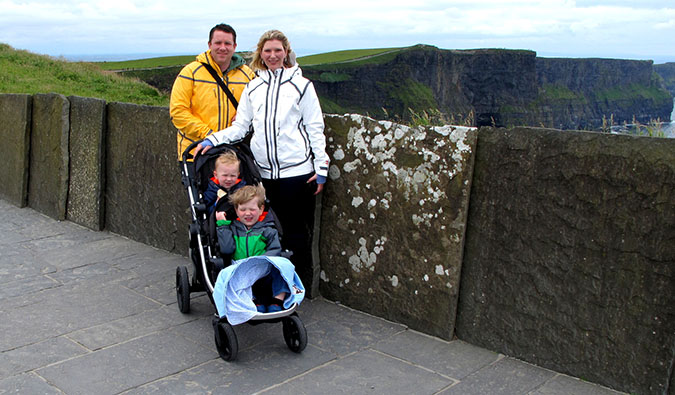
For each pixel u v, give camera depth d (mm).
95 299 4629
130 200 6461
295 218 4383
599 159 3107
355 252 4328
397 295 4098
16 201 8141
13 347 3725
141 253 5973
